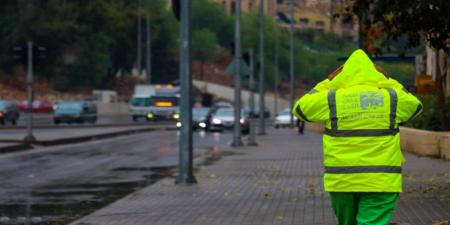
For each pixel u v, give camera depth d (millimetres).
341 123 9805
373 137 9727
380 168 9695
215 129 79750
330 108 9852
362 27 23531
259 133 70875
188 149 25875
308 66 158375
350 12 22891
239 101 50344
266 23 186125
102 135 63125
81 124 89312
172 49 164000
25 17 125062
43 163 37188
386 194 9766
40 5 127625
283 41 186125
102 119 116438
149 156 42250
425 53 43719
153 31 156500
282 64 183375
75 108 92625
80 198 23453
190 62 25875
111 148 49219
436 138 35781
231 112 81250
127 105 142125
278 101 168750
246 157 39375
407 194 20891
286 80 184125
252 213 18406
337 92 9898
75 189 25969
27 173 31984
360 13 21859
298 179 26812
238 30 48250
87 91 139750
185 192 23297
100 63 136750
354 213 10062
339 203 10008
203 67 188875
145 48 155625
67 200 22938
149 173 31969
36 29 125812
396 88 10008
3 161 38250
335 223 16484
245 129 77688
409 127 42812
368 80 9938
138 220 17750
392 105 9781
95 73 136375
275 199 21078
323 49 124375
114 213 18953
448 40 20750
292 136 67500
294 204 19891
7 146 44906
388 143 9734
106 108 131875
